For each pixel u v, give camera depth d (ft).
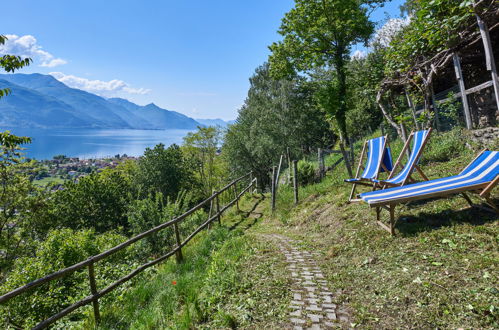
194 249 24.39
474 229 13.05
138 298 16.97
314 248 17.75
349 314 10.11
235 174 138.21
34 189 91.61
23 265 37.45
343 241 17.28
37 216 91.86
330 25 64.23
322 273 13.74
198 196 150.10
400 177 18.56
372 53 61.82
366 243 15.48
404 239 14.29
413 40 29.43
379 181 18.90
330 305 10.85
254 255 17.89
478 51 31.30
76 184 117.08
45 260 37.29
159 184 138.10
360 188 26.37
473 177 14.66
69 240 40.91
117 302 17.62
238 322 10.81
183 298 14.39
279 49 72.33
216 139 177.37
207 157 185.37
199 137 176.65
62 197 110.52
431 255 12.28
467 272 10.48
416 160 17.70
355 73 69.41
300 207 29.68
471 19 26.30
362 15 63.21
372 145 23.82
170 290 15.81
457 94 30.22
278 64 74.74
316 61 71.05
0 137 33.32
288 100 105.60
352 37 67.10
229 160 137.39
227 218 38.24
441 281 10.38
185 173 151.84
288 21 69.21
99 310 16.79
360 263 13.73
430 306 9.41
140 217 64.03
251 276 14.67
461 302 9.18
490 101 33.42
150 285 18.17
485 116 34.32
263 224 30.53
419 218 15.87
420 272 11.34
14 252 86.22
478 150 24.04
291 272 14.34
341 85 70.28
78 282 29.78
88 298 15.11
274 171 35.04
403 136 30.45
